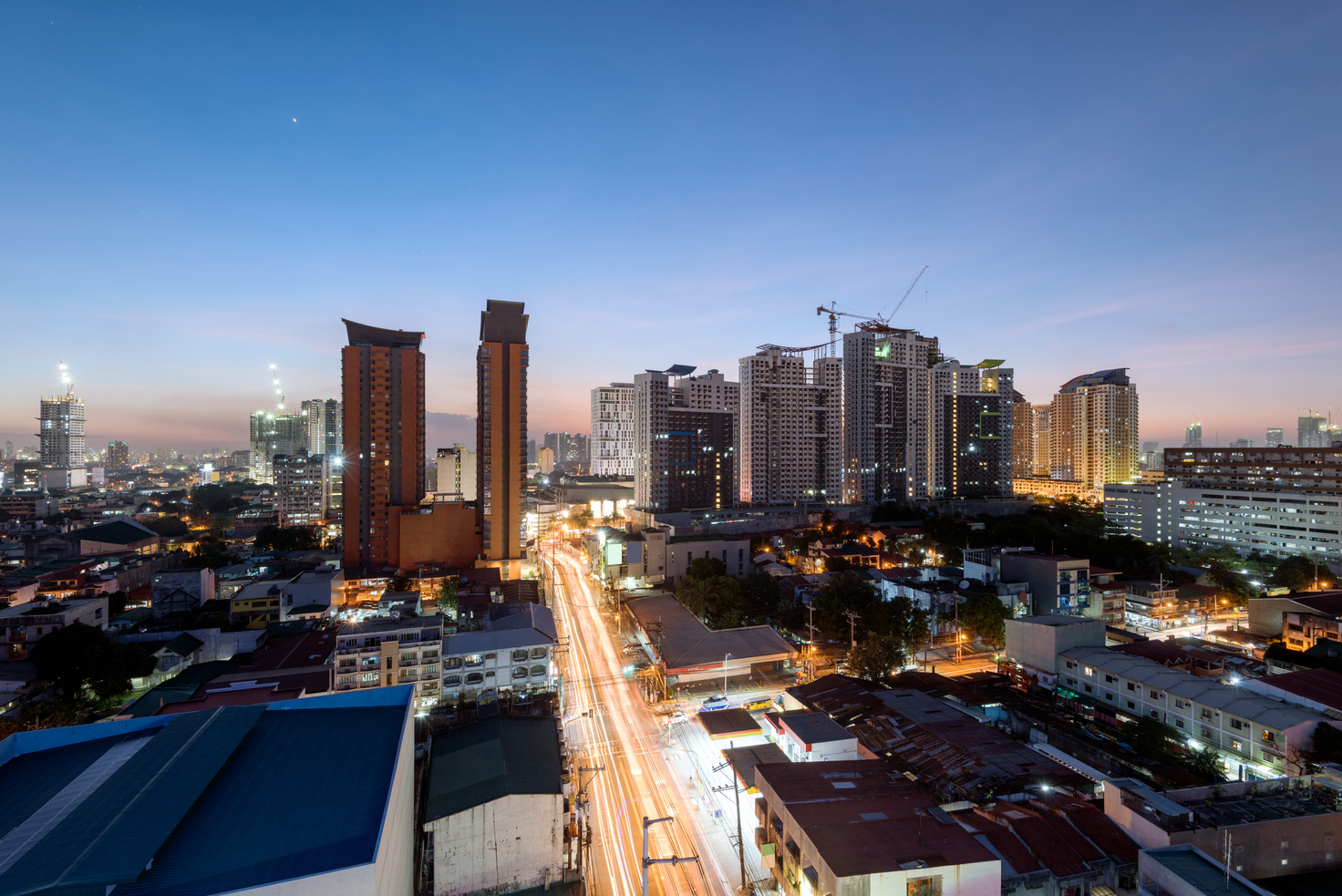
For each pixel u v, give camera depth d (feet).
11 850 118.32
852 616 353.31
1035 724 257.55
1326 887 136.77
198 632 351.67
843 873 125.39
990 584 416.46
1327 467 545.44
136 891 109.91
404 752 165.27
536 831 178.60
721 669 325.42
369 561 565.12
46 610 347.77
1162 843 139.23
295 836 127.95
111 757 160.35
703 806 217.15
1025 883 134.62
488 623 350.84
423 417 601.21
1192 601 420.77
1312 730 209.05
